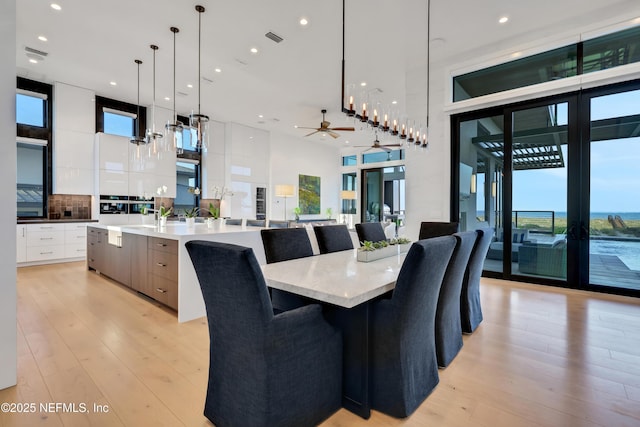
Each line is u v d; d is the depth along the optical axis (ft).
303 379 4.71
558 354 7.27
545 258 13.47
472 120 15.11
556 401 5.51
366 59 15.34
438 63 15.65
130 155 20.98
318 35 13.21
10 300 5.98
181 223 17.79
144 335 8.40
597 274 12.35
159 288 10.53
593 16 11.88
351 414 5.25
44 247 17.67
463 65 14.84
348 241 10.00
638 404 5.41
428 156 15.98
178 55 14.97
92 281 14.23
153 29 12.81
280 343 4.37
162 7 11.39
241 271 4.06
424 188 16.08
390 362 5.11
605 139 12.12
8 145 6.05
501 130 14.39
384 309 5.13
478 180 14.96
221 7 11.35
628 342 7.87
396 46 14.14
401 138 12.26
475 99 14.47
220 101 21.52
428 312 5.65
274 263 7.17
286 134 30.68
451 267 6.59
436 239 5.33
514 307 10.59
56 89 18.29
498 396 5.67
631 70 11.14
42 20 12.24
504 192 14.28
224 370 4.77
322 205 34.60
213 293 4.58
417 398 5.35
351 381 5.36
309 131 29.48
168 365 6.79
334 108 22.82
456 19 12.13
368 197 33.14
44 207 18.74
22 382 6.07
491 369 6.63
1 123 5.96
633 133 11.64
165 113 22.91
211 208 14.06
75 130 19.02
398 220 10.71
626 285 11.85
